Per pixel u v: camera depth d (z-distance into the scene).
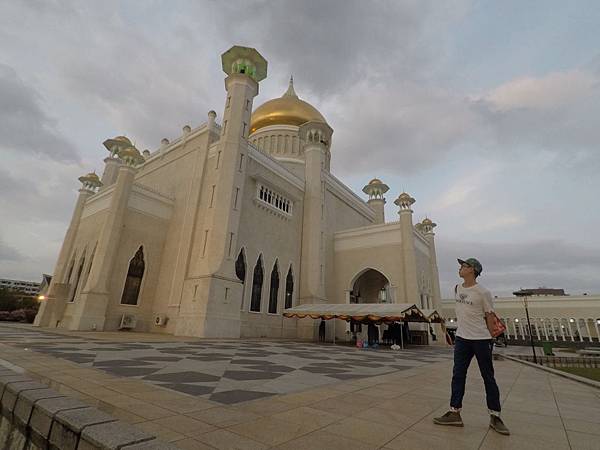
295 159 36.03
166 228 25.53
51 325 23.72
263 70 27.56
